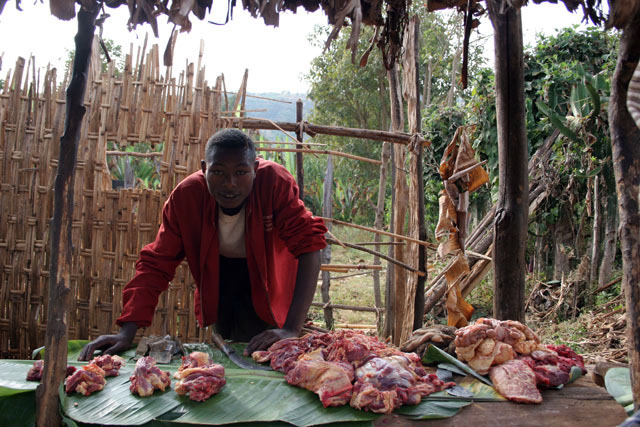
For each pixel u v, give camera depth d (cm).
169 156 355
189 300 365
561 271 630
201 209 270
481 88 679
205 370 193
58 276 180
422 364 227
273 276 292
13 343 359
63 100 349
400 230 432
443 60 1390
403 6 260
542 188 619
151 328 363
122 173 892
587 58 677
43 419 179
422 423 176
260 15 182
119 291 357
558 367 210
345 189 1326
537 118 650
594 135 574
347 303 729
